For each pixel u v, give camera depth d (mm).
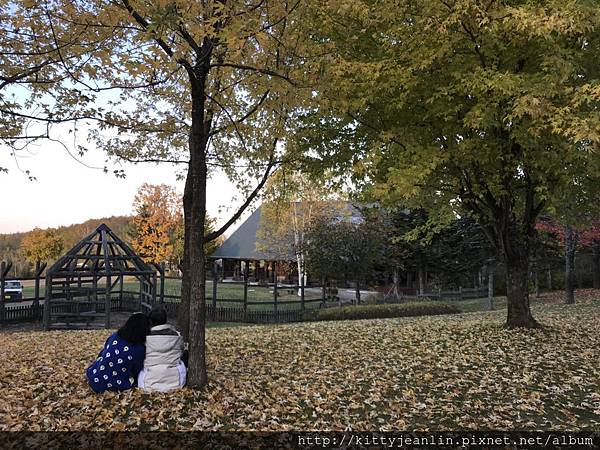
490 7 6227
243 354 7801
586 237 21359
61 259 16594
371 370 6859
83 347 8719
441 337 9461
